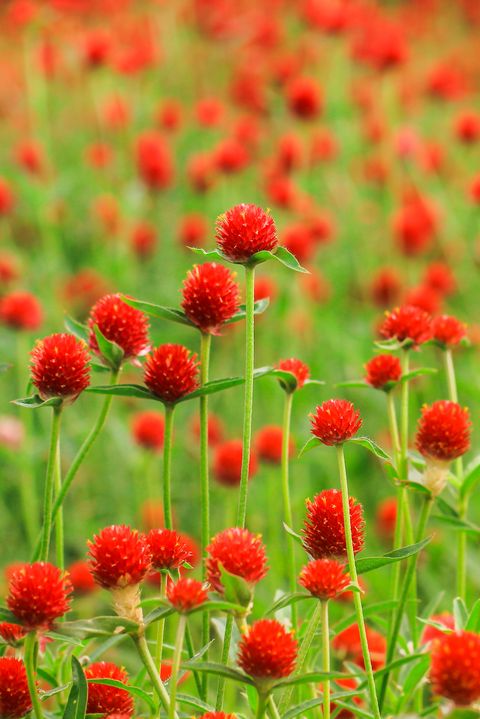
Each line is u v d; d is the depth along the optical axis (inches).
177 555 96.3
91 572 89.7
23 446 235.8
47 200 323.3
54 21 371.2
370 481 254.5
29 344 275.7
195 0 463.5
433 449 111.3
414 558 114.2
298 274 278.7
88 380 104.9
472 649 81.0
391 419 124.9
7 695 92.5
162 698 88.4
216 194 370.6
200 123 383.6
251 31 464.8
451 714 80.0
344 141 402.3
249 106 423.2
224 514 240.2
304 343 284.4
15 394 277.6
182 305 105.7
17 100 435.8
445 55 539.5
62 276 343.6
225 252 101.1
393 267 344.2
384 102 392.8
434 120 465.4
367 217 377.7
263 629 84.4
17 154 346.9
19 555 234.2
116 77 402.0
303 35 467.5
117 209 343.3
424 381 255.8
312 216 322.0
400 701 107.5
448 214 358.9
